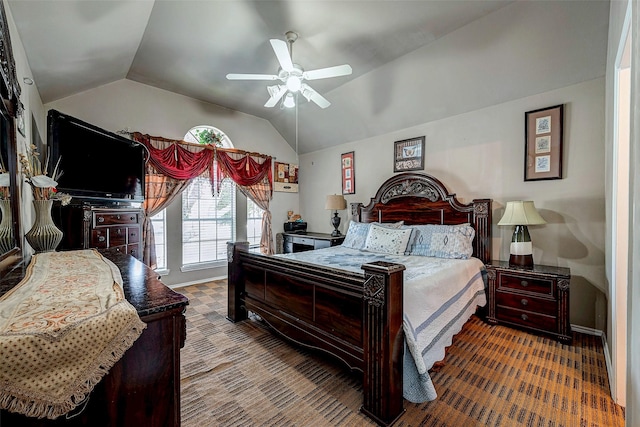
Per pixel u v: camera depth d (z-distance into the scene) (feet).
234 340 8.32
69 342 2.34
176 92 13.58
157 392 3.09
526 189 9.98
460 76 10.36
